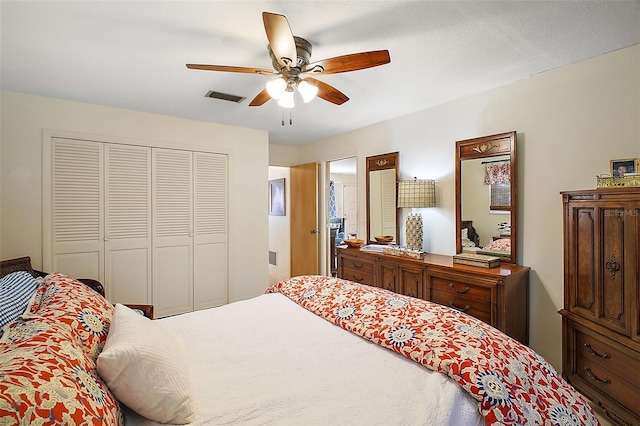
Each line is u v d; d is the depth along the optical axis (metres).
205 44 1.92
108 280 3.18
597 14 1.63
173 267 3.55
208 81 2.50
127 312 1.34
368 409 1.00
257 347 1.45
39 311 1.28
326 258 4.89
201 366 1.29
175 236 3.56
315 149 4.86
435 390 1.05
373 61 1.70
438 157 3.10
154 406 0.95
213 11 1.59
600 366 1.84
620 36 1.85
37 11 1.57
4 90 2.68
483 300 2.26
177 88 2.65
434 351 1.21
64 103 2.93
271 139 4.73
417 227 3.08
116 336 1.11
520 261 2.50
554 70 2.29
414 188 3.06
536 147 2.40
